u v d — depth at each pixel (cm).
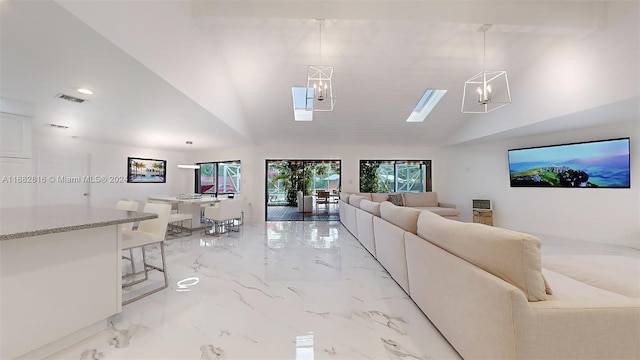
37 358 154
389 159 704
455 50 374
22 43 179
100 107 327
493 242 133
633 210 404
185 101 304
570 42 343
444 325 171
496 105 488
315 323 195
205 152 754
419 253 209
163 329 185
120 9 186
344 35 340
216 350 163
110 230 189
